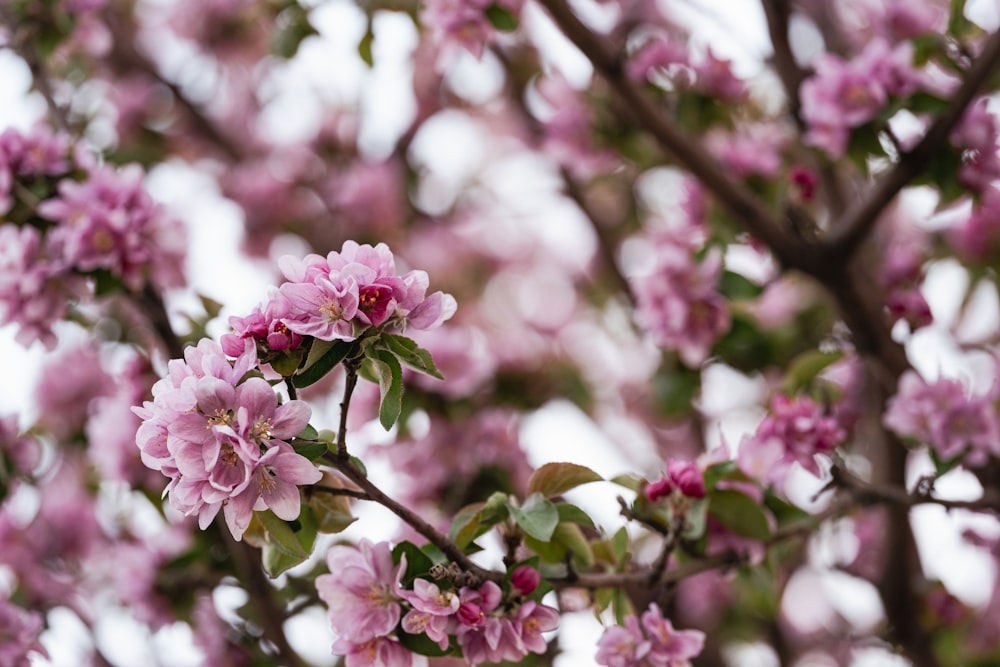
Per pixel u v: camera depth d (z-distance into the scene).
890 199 2.54
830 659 3.77
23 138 2.50
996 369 2.65
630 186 3.75
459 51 2.66
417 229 4.39
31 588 2.90
